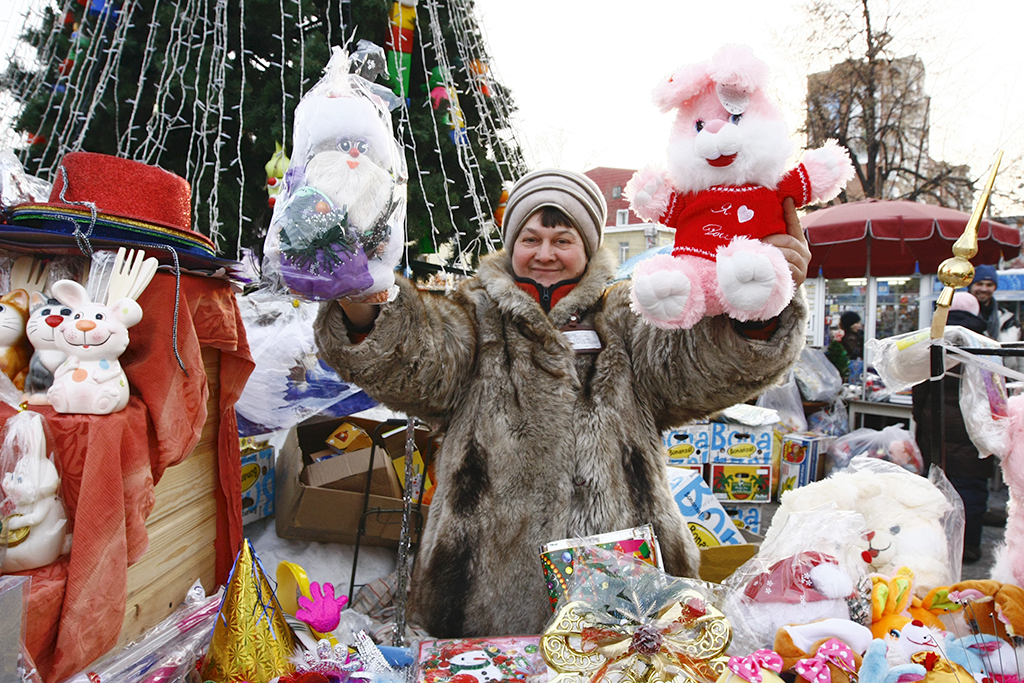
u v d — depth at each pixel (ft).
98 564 3.39
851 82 35.91
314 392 6.99
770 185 3.88
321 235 3.45
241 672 3.64
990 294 14.87
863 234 16.78
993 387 4.40
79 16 10.34
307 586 4.74
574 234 4.95
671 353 4.45
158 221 4.14
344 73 4.01
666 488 4.76
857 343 20.16
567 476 4.46
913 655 3.04
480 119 12.46
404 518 5.12
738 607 3.43
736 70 3.72
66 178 4.12
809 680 2.89
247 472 7.36
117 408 3.64
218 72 10.02
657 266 3.78
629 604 3.08
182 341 4.21
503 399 4.61
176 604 4.91
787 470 12.23
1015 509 4.31
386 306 4.18
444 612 4.46
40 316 3.57
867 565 4.04
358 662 3.69
